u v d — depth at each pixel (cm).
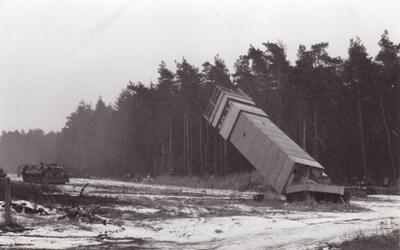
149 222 2331
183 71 7988
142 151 9131
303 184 3612
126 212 2545
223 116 4422
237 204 3334
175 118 8512
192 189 5188
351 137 6438
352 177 6300
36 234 1822
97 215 2339
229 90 4606
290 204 3438
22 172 4397
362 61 6234
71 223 2111
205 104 7619
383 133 6316
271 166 3931
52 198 2761
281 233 2058
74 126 11375
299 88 6269
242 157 7444
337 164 6588
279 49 6712
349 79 6334
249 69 7162
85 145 10694
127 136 9444
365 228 2150
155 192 4219
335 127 6531
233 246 1728
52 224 2064
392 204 3672
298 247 1659
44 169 4394
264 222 2398
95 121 11006
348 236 1870
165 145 8794
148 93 8606
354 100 6406
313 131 6650
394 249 1462
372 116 6350
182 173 8431
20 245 1573
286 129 6675
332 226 2267
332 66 6575
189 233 2078
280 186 3844
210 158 8281
